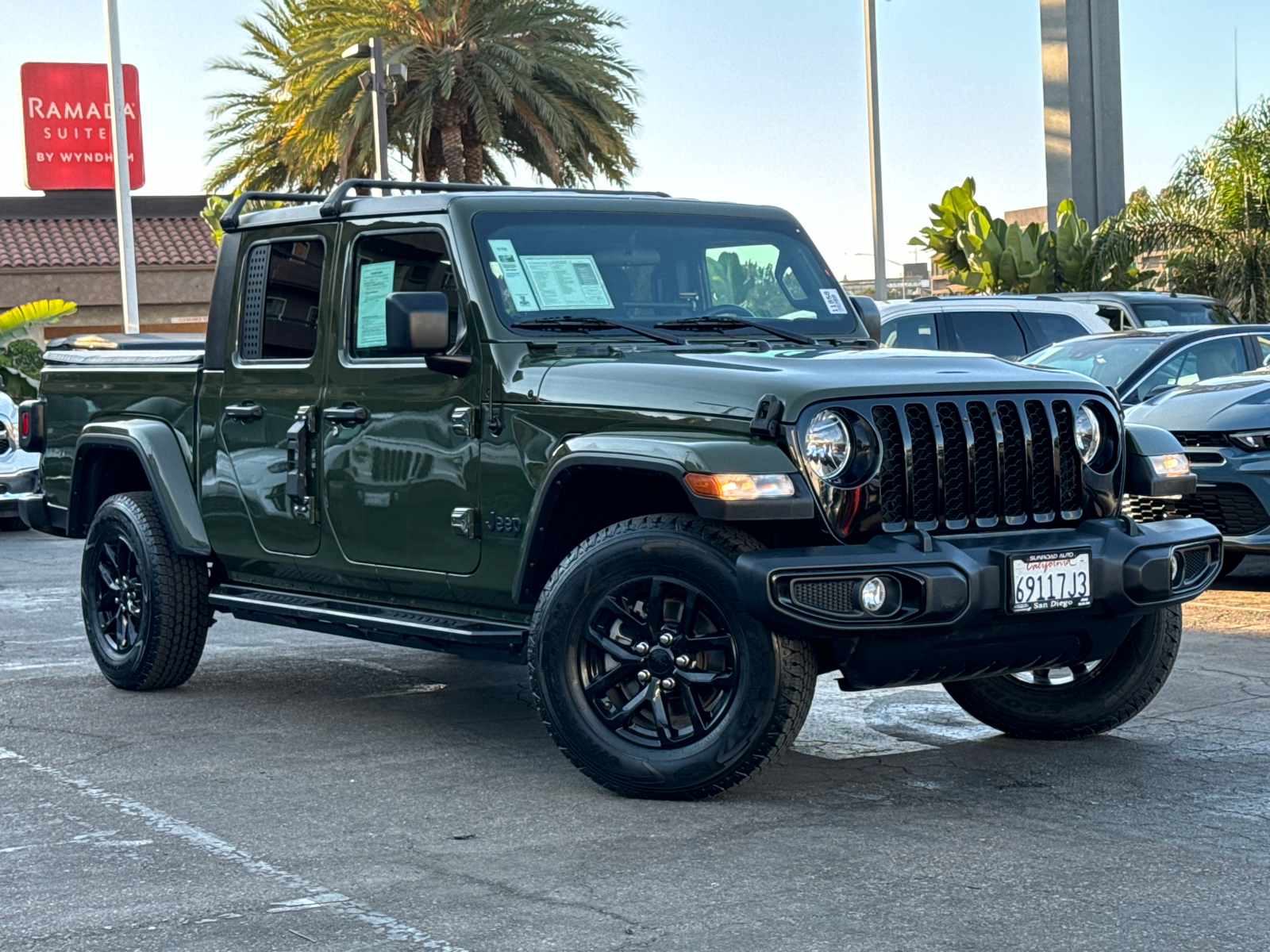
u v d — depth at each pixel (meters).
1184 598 5.14
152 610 6.84
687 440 4.71
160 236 40.22
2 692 7.10
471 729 6.17
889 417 4.80
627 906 3.95
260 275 6.43
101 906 4.04
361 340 5.89
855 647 4.72
